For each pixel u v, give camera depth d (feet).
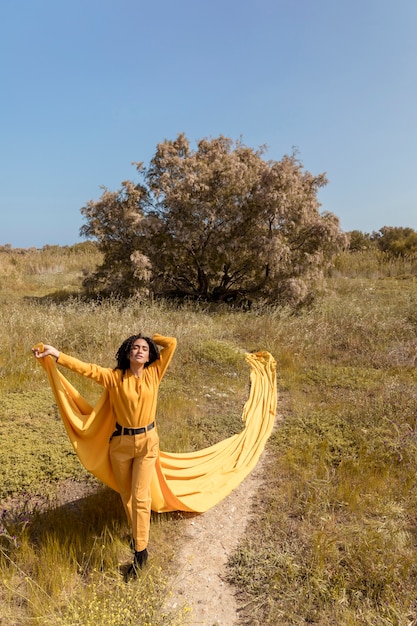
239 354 32.37
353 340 35.99
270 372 29.32
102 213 50.90
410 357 31.94
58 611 10.91
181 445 19.85
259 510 15.69
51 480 16.76
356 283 66.18
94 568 11.96
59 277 73.00
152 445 12.80
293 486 16.71
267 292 50.37
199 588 12.17
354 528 14.07
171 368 29.43
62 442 19.29
